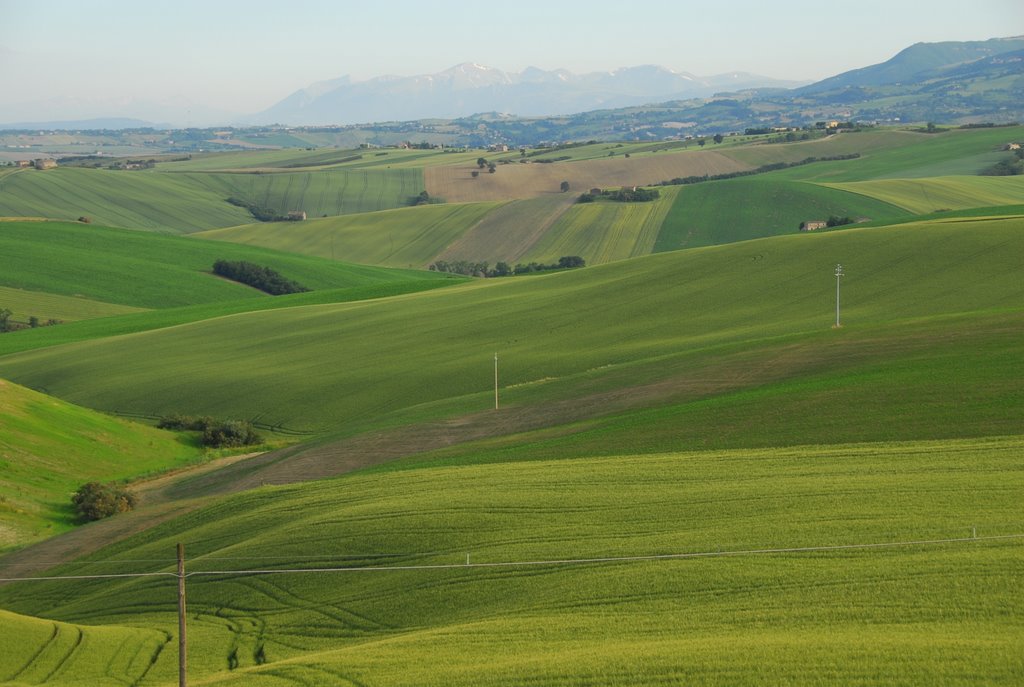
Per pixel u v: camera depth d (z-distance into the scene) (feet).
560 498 138.82
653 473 145.79
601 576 110.73
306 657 100.22
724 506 127.44
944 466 133.80
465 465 166.40
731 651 86.84
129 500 191.72
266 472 197.57
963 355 184.65
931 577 98.12
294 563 131.54
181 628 90.63
